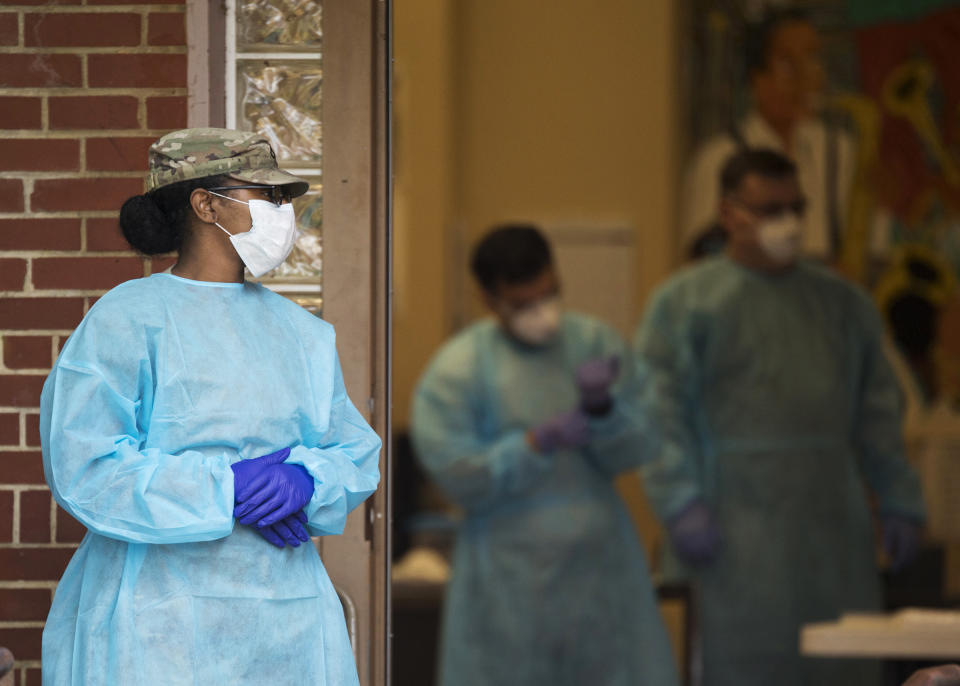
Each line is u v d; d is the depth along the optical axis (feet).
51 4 26.73
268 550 21.01
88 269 26.68
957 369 65.26
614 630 41.06
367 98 27.17
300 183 21.66
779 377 46.21
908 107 66.59
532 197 67.67
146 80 26.78
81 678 20.54
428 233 65.46
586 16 67.51
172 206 21.43
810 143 66.95
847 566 45.65
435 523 58.59
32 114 26.73
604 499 42.01
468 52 67.97
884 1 66.39
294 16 27.43
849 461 46.42
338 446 22.86
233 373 21.07
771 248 46.52
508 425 42.73
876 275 66.54
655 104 67.00
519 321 42.34
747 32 67.15
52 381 20.66
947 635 33.17
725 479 46.09
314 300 27.45
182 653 20.13
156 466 19.88
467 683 41.34
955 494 63.21
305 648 21.35
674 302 47.93
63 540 26.48
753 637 45.32
